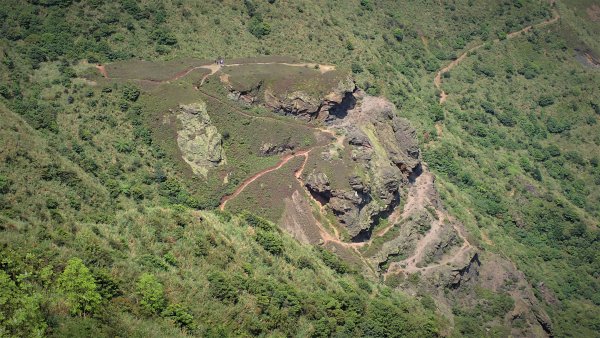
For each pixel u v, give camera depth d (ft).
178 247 512.63
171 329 432.25
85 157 601.21
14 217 466.29
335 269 604.08
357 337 525.75
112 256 469.16
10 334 370.53
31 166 534.78
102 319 404.36
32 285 404.16
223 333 448.24
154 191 606.96
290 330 490.08
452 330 611.47
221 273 499.51
